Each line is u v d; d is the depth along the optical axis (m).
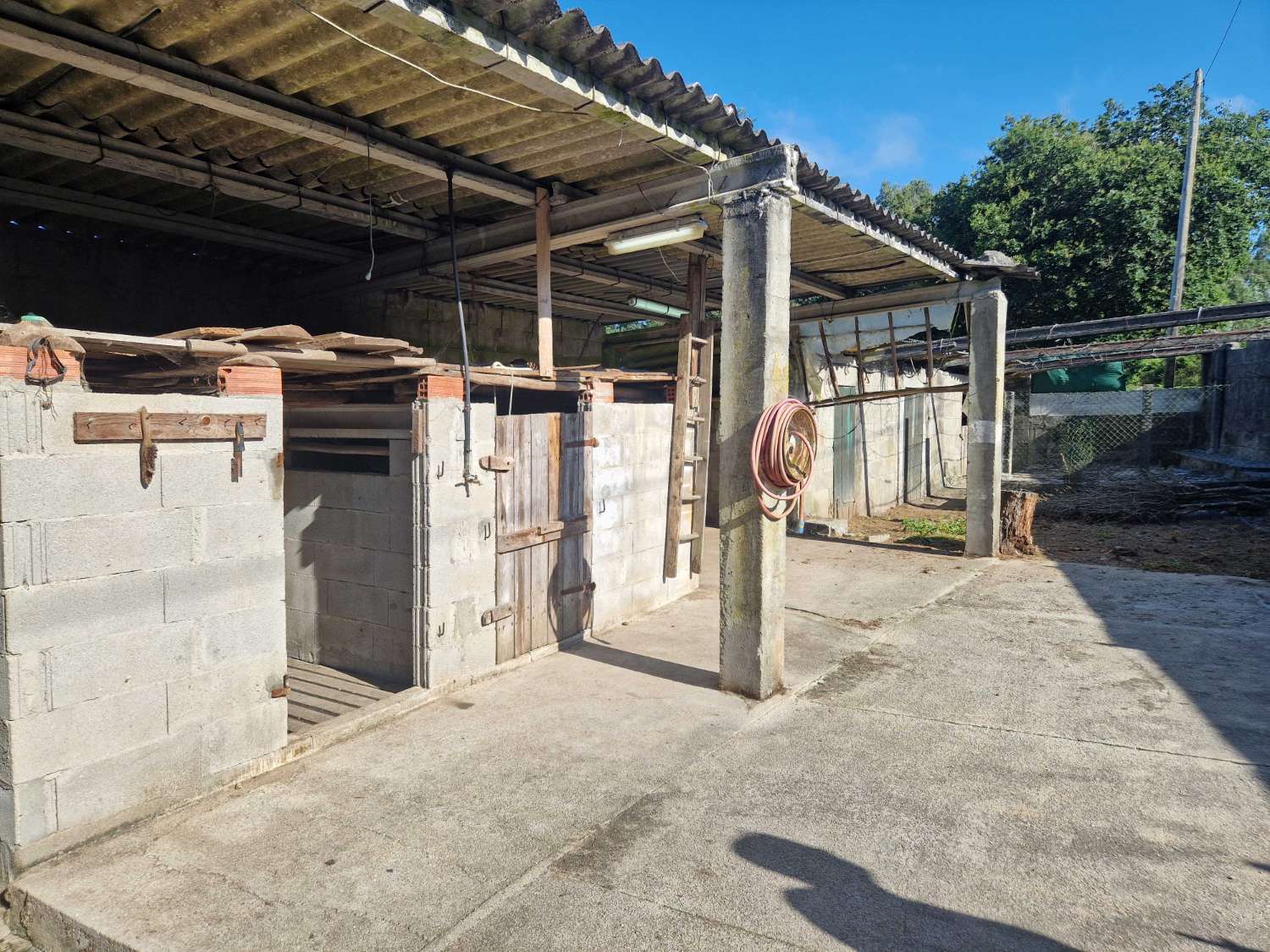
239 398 3.64
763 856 3.13
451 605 4.88
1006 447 16.52
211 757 3.60
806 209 5.48
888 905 2.83
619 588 6.67
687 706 4.76
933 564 9.02
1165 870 3.04
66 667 3.04
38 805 2.98
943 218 21.59
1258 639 5.95
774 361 4.79
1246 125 21.36
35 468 2.92
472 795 3.63
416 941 2.62
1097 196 18.69
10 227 6.20
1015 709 4.70
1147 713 4.60
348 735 4.27
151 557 3.31
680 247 6.68
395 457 5.06
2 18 3.19
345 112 4.38
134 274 6.95
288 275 7.92
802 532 11.05
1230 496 11.95
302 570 5.68
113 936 2.62
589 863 3.08
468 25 3.35
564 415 5.89
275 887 2.90
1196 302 19.09
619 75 3.98
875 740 4.27
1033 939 2.64
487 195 5.93
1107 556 9.32
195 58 3.72
